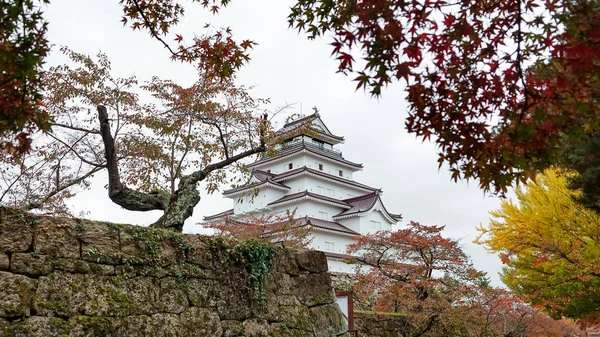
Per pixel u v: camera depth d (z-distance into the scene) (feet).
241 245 21.75
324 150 115.65
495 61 12.34
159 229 19.43
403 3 11.56
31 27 11.72
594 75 11.39
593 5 11.63
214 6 18.33
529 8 12.19
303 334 22.59
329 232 95.35
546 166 12.35
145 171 34.53
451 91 12.22
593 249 45.52
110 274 17.16
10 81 12.34
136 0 17.30
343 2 14.11
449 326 47.19
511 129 12.40
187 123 34.50
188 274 19.42
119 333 16.55
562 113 11.74
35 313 15.01
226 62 17.92
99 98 32.22
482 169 12.48
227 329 19.81
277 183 102.78
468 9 12.20
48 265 15.76
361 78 11.31
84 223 17.21
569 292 46.98
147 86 36.68
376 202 106.63
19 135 12.67
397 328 45.91
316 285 24.64
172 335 17.98
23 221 15.75
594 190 31.32
